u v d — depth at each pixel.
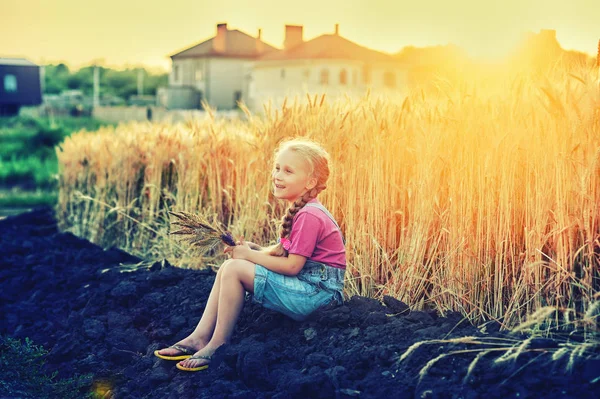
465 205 4.29
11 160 27.16
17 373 4.41
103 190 8.30
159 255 6.84
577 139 3.90
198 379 3.88
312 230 4.11
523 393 3.14
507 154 4.15
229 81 58.91
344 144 5.11
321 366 3.71
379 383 3.44
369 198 4.85
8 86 61.59
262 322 4.43
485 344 3.60
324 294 4.20
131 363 4.47
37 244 7.98
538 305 3.91
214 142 6.63
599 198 3.92
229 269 4.12
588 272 3.84
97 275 6.24
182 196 6.93
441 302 4.39
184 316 4.87
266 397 3.54
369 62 43.19
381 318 4.08
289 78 45.88
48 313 5.61
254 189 5.94
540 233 3.98
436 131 4.57
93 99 77.88
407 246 4.60
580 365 3.28
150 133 7.98
